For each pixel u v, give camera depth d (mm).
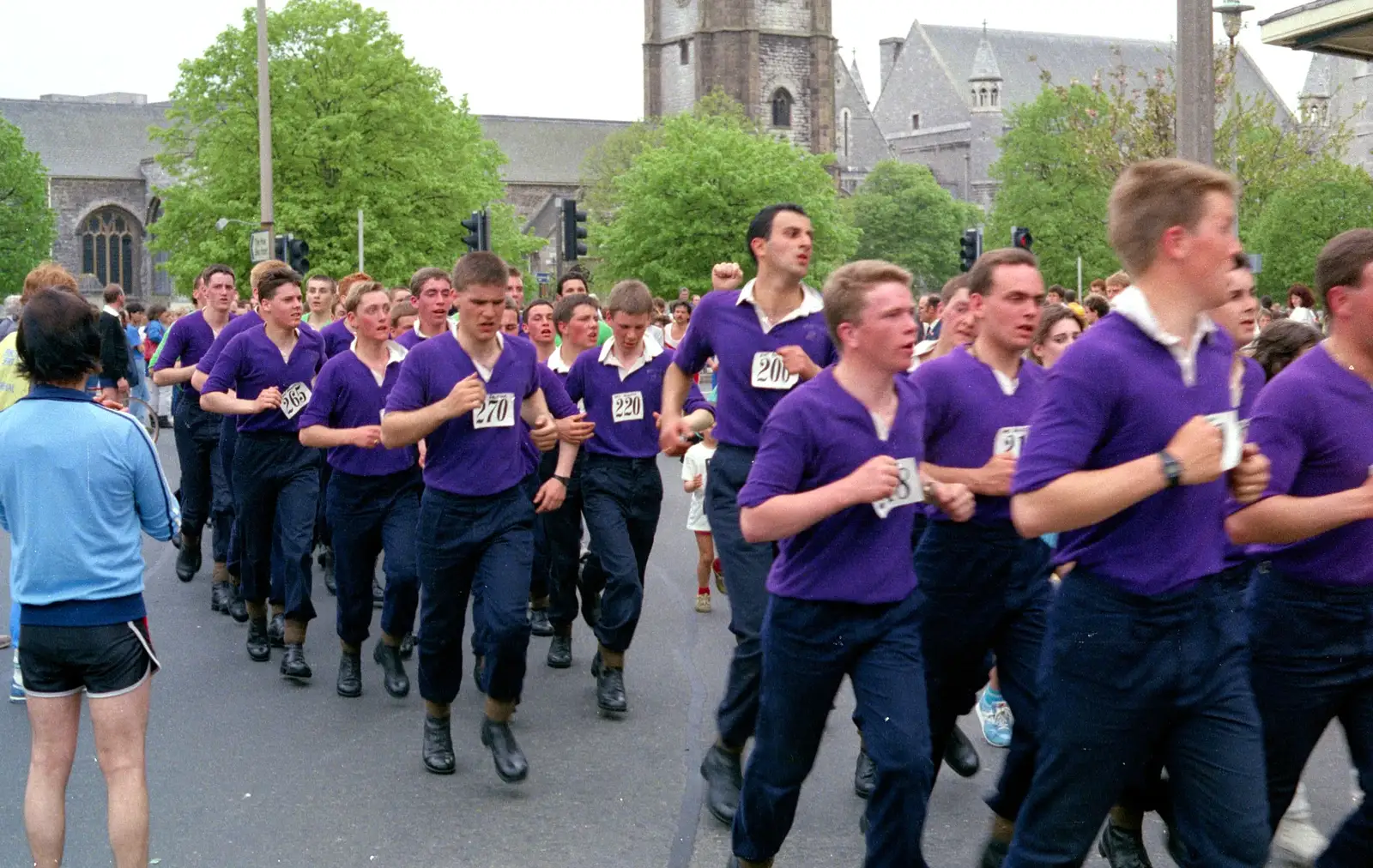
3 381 8438
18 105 101938
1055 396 3691
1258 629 4457
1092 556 3762
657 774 6562
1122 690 3711
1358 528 4312
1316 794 6168
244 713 7680
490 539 6316
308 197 51219
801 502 4254
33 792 4902
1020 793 5000
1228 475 3834
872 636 4438
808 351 6004
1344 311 4266
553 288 70688
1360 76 95250
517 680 6305
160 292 100688
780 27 96375
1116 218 3719
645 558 8188
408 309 10453
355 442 7480
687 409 7566
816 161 71125
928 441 5293
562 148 109625
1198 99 11172
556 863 5492
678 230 66750
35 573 4801
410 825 5930
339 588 7891
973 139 119312
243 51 51875
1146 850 5340
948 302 6289
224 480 10258
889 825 4328
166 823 5992
